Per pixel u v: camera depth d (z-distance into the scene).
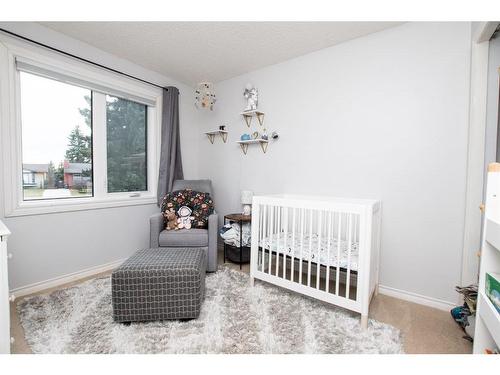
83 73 2.31
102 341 1.42
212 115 3.39
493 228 1.04
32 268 2.05
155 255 1.83
